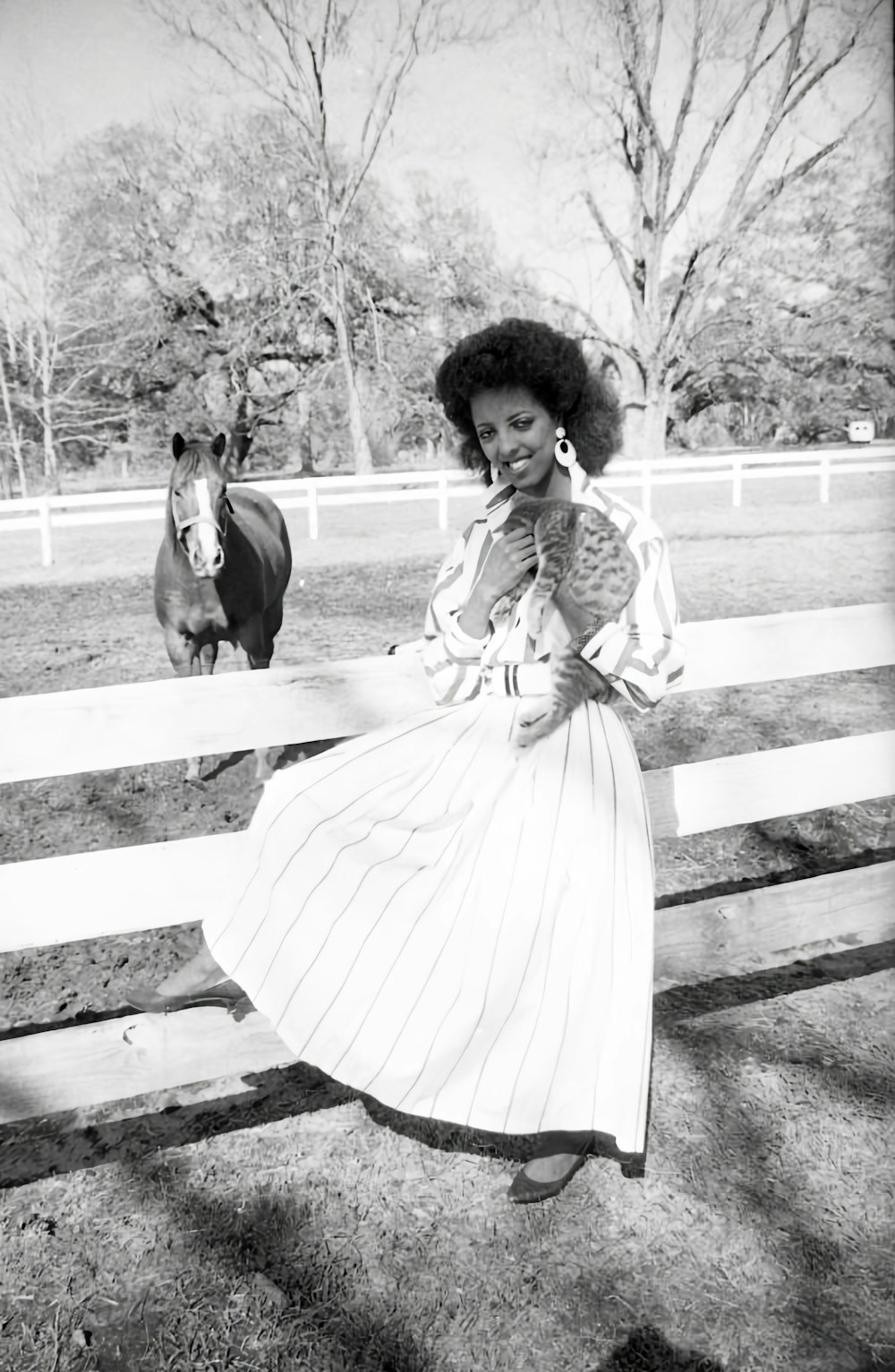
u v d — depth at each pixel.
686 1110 2.24
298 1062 2.49
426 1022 1.80
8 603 9.04
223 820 4.14
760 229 24.17
